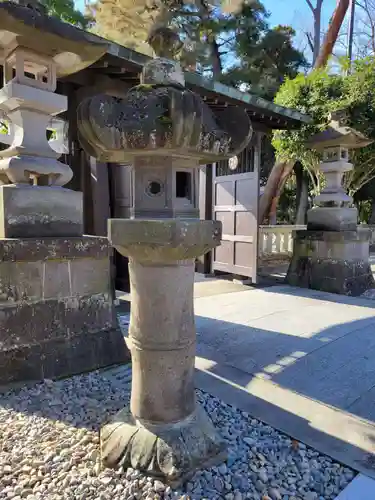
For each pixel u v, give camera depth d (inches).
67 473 61.4
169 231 56.3
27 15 82.0
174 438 62.2
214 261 249.8
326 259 205.0
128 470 60.5
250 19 355.3
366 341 124.1
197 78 146.6
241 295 194.7
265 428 74.4
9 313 91.3
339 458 65.1
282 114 189.9
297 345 120.7
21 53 92.4
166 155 61.1
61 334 99.7
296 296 192.2
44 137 101.0
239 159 229.6
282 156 247.4
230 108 63.6
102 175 146.5
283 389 91.6
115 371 104.2
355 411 81.7
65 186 140.7
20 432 73.2
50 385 93.5
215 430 68.3
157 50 64.3
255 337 128.5
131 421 67.2
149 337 63.2
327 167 207.2
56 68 101.6
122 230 59.1
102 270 107.7
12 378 91.6
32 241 92.5
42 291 96.3
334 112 195.0
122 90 144.3
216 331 135.0
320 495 57.5
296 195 516.4
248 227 220.4
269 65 425.7
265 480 60.2
